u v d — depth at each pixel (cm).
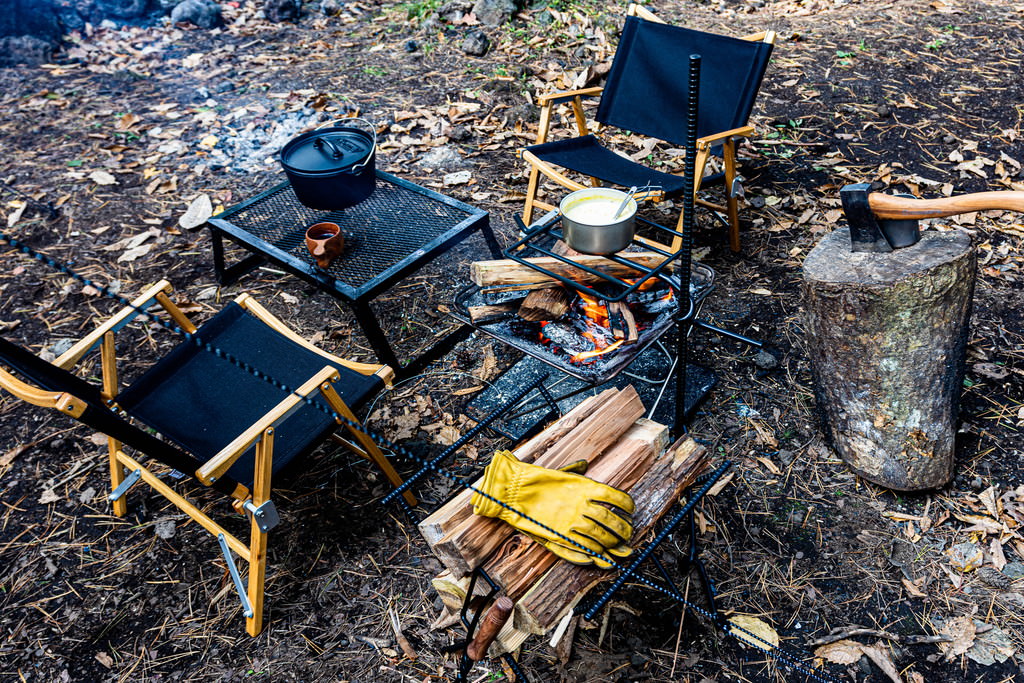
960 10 550
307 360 266
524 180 441
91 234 416
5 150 490
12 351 208
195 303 368
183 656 235
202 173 463
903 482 261
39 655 237
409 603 245
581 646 229
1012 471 268
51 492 286
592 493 190
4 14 593
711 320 341
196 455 233
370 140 342
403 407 313
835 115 471
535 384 235
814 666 221
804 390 307
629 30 387
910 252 245
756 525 260
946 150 432
